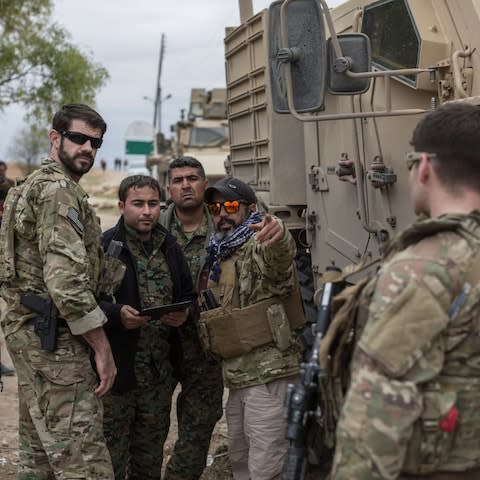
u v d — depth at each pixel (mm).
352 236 4441
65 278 3352
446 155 2139
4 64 18969
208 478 4785
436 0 3666
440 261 2025
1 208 7191
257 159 5832
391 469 1962
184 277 4113
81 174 3652
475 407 2045
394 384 1976
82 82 19719
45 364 3457
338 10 4551
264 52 5453
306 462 2299
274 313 3701
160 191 4078
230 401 3896
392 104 3898
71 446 3416
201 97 18219
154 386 4090
